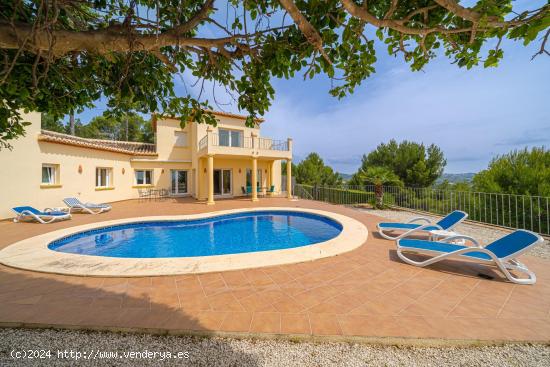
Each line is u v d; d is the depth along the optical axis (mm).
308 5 2254
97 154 13906
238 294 3504
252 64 2826
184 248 7367
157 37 2193
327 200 17734
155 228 9562
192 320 2859
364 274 4227
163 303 3248
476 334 2607
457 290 3613
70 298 3373
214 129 17453
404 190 13219
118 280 3980
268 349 2457
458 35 2330
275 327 2727
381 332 2635
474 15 1771
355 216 10594
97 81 2848
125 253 6871
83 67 2535
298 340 2574
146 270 4301
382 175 13219
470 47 2217
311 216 11570
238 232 9289
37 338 2600
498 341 2506
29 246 5902
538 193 9336
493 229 8031
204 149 14812
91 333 2688
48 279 4016
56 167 11531
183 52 3088
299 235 8883
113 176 15117
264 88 2992
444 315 2959
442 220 6793
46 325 2760
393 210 12711
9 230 7770
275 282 3908
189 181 18844
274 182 20281
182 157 18359
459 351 2424
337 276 4145
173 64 2711
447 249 4598
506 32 1811
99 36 1986
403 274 4227
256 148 15820
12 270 4406
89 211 11148
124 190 16016
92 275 4109
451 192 10766
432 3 2244
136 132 34656
